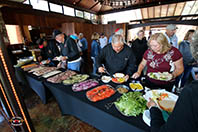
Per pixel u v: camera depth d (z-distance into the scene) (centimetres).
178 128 32
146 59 123
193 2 446
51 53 257
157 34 100
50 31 472
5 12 302
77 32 504
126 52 131
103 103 84
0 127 142
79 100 91
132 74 137
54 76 144
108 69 151
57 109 170
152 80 113
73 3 508
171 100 75
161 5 499
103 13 678
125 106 74
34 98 205
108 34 669
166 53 104
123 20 677
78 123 142
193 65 196
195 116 30
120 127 70
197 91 30
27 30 409
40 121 147
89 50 611
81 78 133
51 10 434
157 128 42
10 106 56
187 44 191
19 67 206
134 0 393
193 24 474
